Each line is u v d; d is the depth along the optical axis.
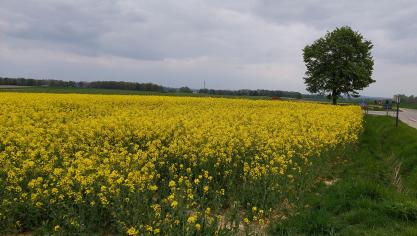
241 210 8.80
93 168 8.65
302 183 10.03
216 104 31.86
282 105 33.84
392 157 14.80
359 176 11.83
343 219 8.04
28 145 11.45
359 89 56.59
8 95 29.70
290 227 7.61
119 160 9.79
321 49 56.91
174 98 34.75
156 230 6.05
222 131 14.55
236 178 10.34
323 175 12.03
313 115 23.31
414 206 8.01
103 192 7.48
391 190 9.62
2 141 12.00
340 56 56.50
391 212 8.03
